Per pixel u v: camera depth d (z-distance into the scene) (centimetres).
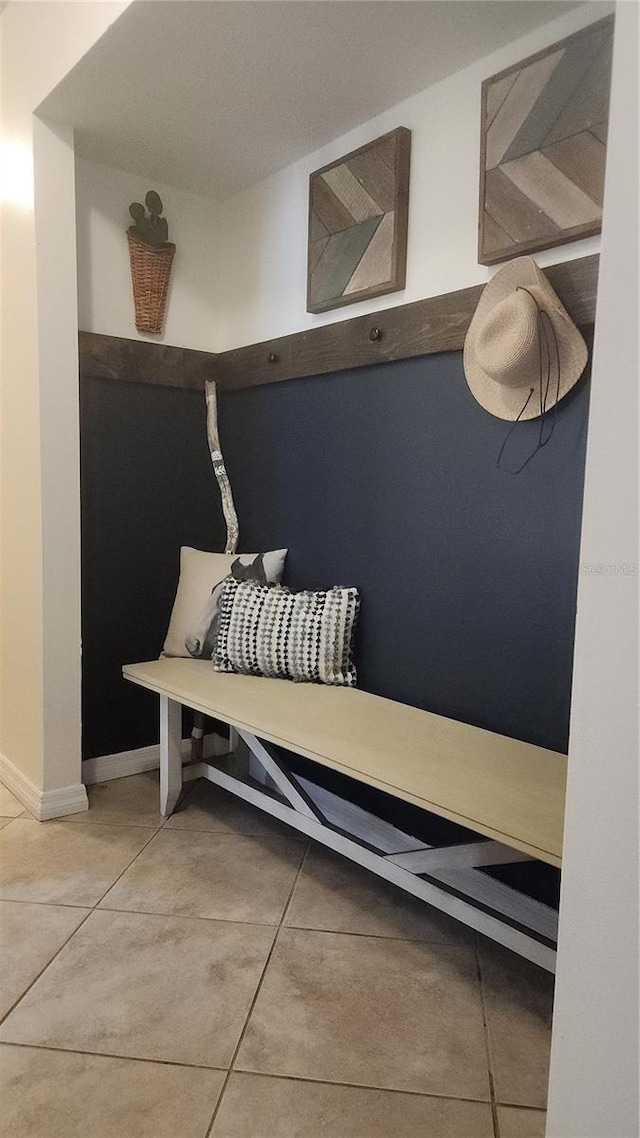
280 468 287
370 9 187
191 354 308
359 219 241
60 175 252
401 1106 148
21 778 281
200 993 178
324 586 270
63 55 222
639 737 99
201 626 286
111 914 209
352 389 254
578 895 107
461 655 222
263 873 233
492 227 200
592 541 104
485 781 173
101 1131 141
